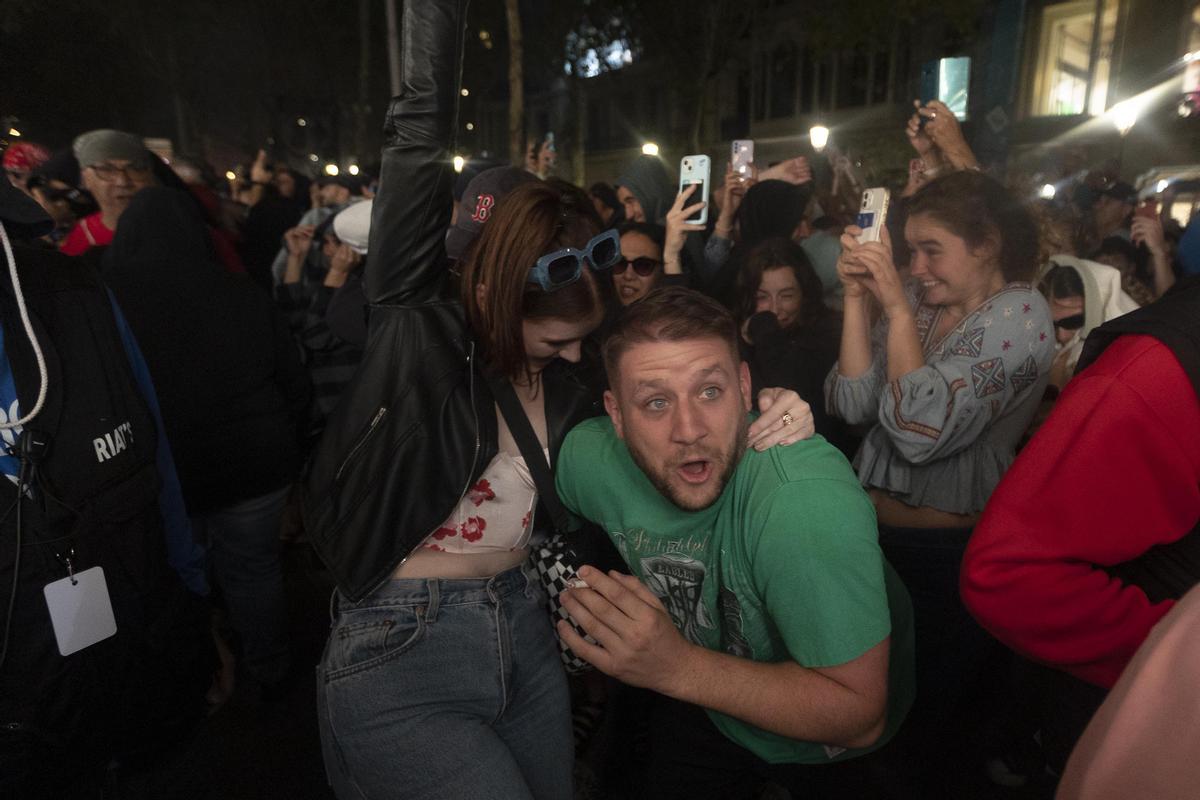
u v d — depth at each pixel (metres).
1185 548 1.02
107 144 3.06
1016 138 15.09
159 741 1.59
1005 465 1.93
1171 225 5.01
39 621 1.27
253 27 26.36
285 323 2.58
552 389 1.57
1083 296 2.54
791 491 1.23
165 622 1.50
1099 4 14.20
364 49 19.22
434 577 1.46
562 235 1.31
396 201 1.41
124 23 24.72
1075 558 1.04
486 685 1.45
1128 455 0.98
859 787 1.56
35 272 1.31
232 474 2.38
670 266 2.99
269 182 7.50
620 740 2.29
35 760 1.31
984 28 6.91
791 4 21.23
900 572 2.01
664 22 19.86
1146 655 0.58
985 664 2.29
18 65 25.45
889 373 1.91
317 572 3.73
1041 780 2.22
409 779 1.38
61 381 1.29
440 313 1.47
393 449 1.42
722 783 1.70
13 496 1.24
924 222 1.85
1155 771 0.54
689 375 1.21
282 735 2.60
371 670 1.39
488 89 29.05
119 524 1.38
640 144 29.27
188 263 2.28
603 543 2.03
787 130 21.88
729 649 1.54
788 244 2.57
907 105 18.08
